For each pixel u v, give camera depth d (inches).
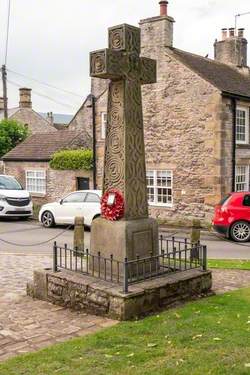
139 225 312.5
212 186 780.0
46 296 316.2
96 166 939.3
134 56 314.0
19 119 1636.3
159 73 834.8
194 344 220.8
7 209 860.0
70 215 746.8
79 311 291.1
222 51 986.7
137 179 318.7
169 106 826.2
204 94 781.3
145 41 846.5
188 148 807.1
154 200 858.1
